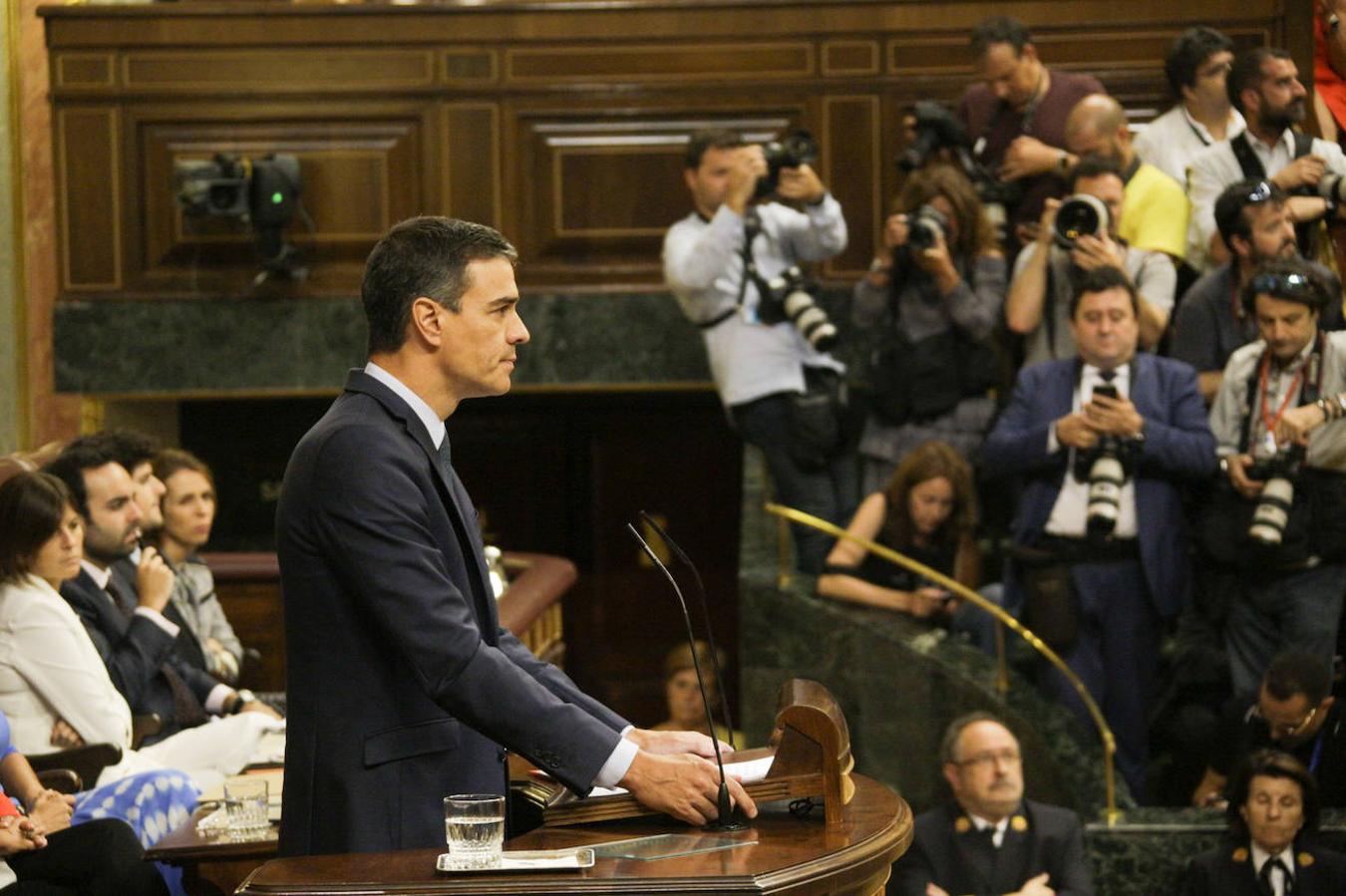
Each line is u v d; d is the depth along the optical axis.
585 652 12.59
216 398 11.67
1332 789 7.69
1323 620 7.72
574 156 10.66
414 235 4.06
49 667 6.18
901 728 8.62
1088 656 8.00
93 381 10.78
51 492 6.25
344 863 3.55
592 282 10.70
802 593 8.91
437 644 3.80
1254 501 7.73
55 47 10.66
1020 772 7.59
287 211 10.36
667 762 3.84
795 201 9.20
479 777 4.02
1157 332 8.34
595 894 3.35
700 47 10.57
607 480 12.54
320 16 10.65
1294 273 7.61
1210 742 8.00
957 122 9.02
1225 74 8.51
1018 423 8.08
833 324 10.20
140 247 10.76
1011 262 8.98
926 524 8.61
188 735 6.79
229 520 12.30
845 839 3.70
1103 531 7.80
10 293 10.90
